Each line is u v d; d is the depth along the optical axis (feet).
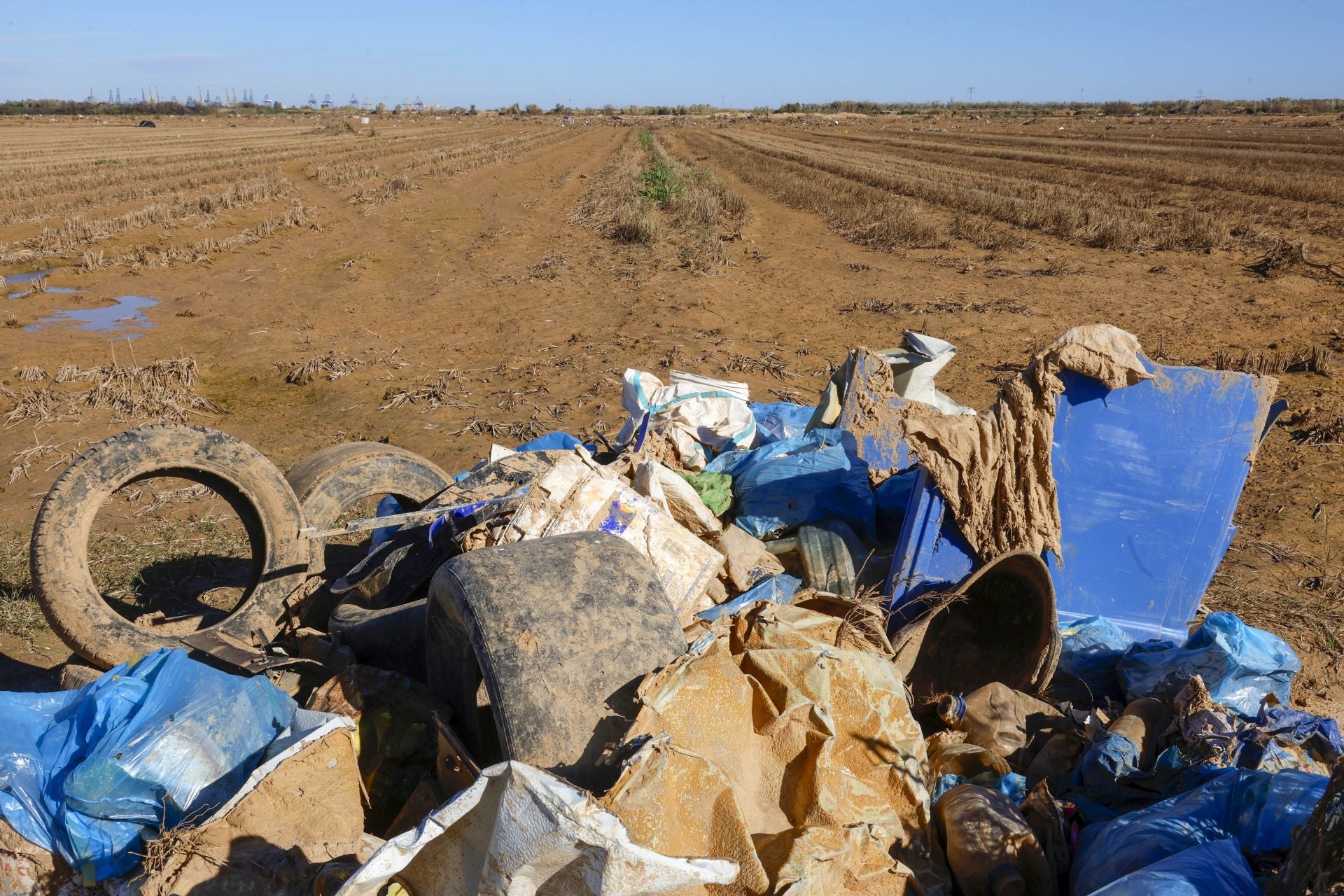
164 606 20.12
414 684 13.15
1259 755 11.71
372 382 37.91
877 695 11.27
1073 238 72.54
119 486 15.60
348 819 10.93
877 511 17.71
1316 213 81.66
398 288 58.03
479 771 10.30
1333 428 29.22
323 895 9.50
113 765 10.45
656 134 276.82
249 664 14.03
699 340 42.78
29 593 20.44
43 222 85.10
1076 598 16.08
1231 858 9.31
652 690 10.36
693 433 20.31
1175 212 84.23
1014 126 309.83
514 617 10.78
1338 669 16.78
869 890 9.80
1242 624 14.32
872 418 18.11
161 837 10.13
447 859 9.01
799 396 34.06
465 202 101.09
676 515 16.30
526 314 49.62
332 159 163.63
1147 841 9.92
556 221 85.87
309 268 64.64
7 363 41.45
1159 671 14.53
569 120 462.19
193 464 15.90
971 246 70.90
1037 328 45.27
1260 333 43.55
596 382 36.40
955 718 13.53
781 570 16.22
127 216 81.61
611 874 8.15
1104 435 15.46
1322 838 8.11
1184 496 15.62
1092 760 12.10
